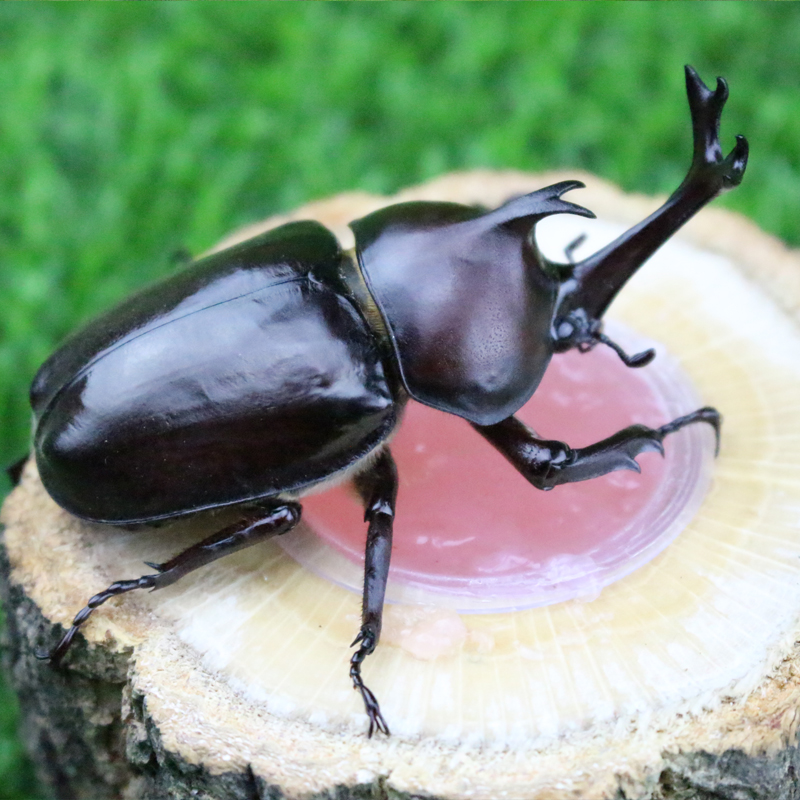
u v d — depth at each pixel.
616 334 0.23
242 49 0.37
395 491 0.21
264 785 0.19
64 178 0.33
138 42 0.37
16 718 0.25
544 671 0.20
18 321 0.29
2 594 0.22
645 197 0.25
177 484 0.20
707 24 0.36
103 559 0.21
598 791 0.19
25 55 0.36
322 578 0.21
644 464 0.22
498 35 0.36
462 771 0.19
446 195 0.25
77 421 0.20
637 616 0.20
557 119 0.34
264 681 0.20
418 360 0.20
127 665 0.20
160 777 0.20
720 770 0.20
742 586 0.21
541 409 0.22
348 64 0.35
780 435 0.22
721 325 0.23
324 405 0.20
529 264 0.21
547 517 0.21
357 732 0.20
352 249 0.21
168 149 0.33
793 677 0.20
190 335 0.20
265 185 0.33
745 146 0.20
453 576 0.21
